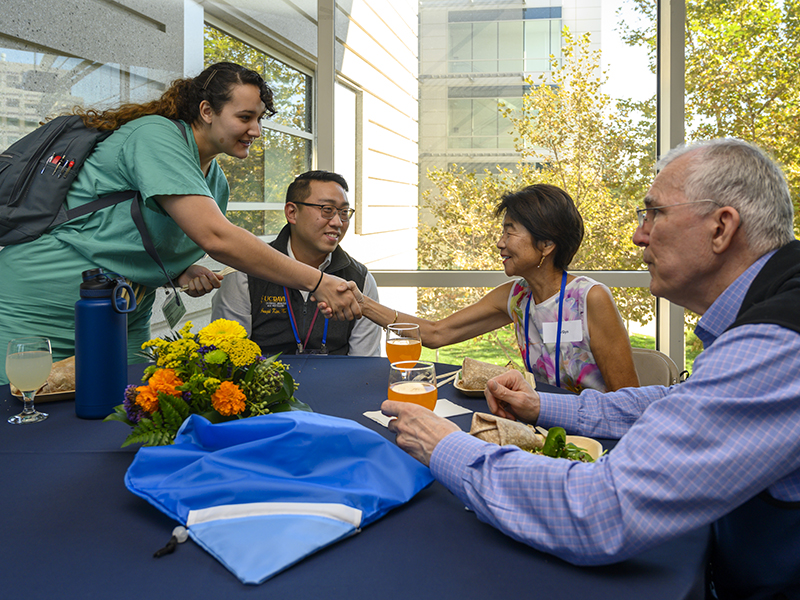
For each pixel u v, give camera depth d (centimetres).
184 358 98
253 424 85
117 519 77
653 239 88
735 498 64
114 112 166
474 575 65
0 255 158
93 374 117
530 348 182
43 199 153
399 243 344
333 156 337
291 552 66
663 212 86
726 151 84
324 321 200
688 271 86
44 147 156
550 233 169
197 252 186
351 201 343
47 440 107
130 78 257
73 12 224
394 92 337
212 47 314
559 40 323
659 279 91
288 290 200
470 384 141
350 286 170
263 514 72
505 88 329
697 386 68
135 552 69
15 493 85
